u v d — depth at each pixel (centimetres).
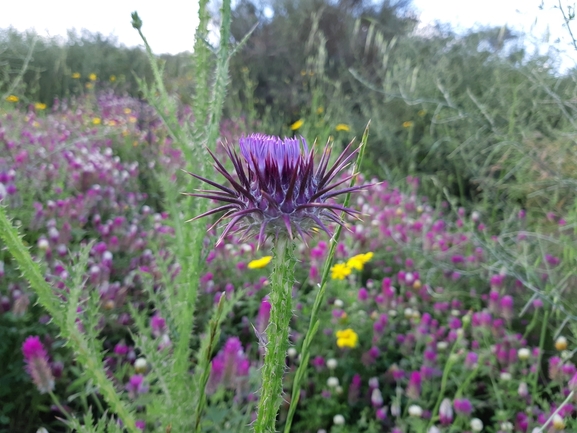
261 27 1006
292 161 140
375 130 698
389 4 1070
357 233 421
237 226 145
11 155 511
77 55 1129
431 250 411
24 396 272
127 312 324
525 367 287
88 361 152
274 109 912
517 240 384
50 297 149
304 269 403
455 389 285
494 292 324
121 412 158
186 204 205
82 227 445
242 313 346
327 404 280
